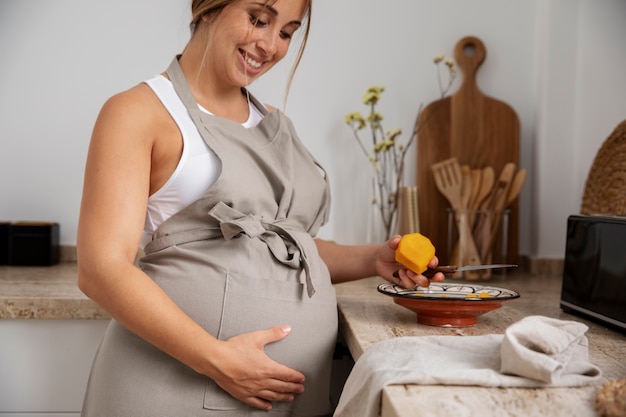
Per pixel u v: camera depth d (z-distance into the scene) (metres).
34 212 1.95
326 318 1.14
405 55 1.96
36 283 1.60
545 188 1.93
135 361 1.05
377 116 1.88
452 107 1.95
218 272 1.06
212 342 0.99
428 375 0.78
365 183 1.97
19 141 1.93
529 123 1.99
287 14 1.13
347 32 1.95
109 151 1.02
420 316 1.16
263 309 1.06
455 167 1.88
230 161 1.11
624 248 1.08
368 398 0.80
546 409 0.71
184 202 1.11
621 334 1.11
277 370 1.02
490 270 1.80
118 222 0.99
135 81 1.94
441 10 1.96
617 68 1.84
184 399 1.04
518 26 1.98
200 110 1.13
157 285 1.02
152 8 1.93
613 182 1.52
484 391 0.76
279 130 1.22
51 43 1.92
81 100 1.94
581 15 1.89
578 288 1.24
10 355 1.46
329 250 1.38
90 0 1.92
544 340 0.80
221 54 1.14
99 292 0.98
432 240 1.94
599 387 0.78
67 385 1.47
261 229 1.10
